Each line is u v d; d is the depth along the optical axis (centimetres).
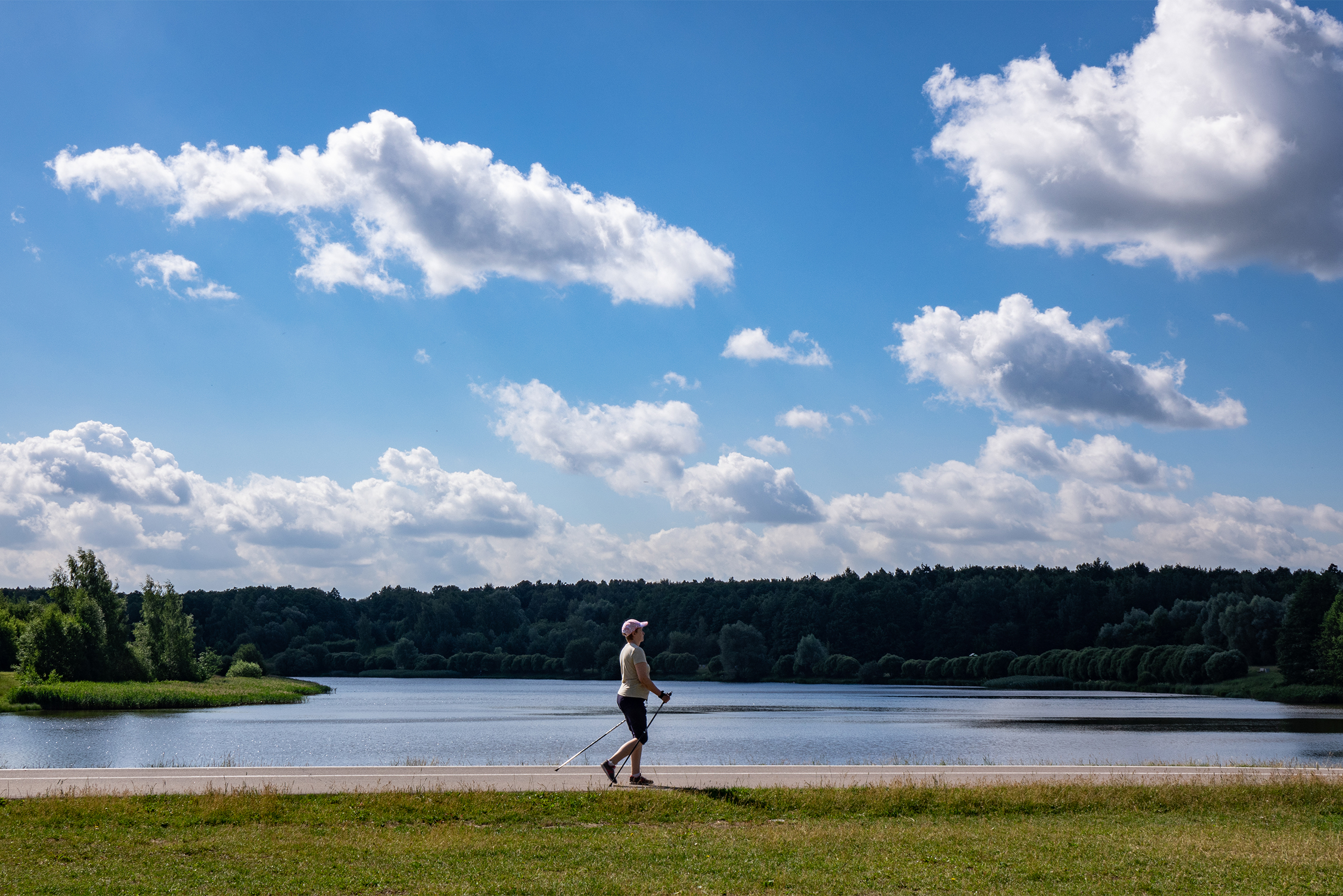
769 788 1523
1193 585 19575
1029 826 1338
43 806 1339
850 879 1041
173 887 1001
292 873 1062
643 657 1577
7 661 10444
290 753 4206
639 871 1074
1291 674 10756
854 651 18338
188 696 8181
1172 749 4366
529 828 1306
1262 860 1132
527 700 10594
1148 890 1012
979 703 9831
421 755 4072
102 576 10475
